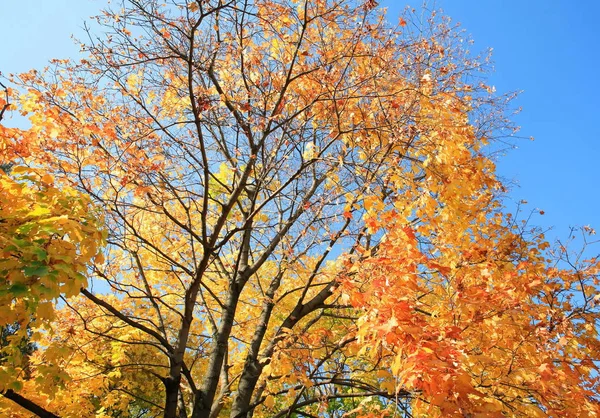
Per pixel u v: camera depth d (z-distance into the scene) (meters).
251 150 5.29
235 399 5.34
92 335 6.21
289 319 5.69
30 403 3.68
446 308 3.97
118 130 4.91
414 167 4.78
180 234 6.31
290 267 6.00
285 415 5.20
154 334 4.65
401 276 3.39
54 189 3.04
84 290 4.17
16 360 3.18
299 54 4.95
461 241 4.86
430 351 2.72
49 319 2.71
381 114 4.96
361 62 4.97
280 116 5.22
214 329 6.11
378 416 3.73
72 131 4.46
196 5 4.34
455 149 4.34
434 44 4.95
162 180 5.00
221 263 6.38
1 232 2.71
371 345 3.31
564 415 3.27
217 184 6.62
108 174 4.78
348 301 3.56
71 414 5.11
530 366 3.61
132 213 5.36
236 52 5.30
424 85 4.81
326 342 5.33
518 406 3.60
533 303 4.41
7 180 2.91
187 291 5.02
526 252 5.46
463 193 4.26
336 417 8.62
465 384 2.67
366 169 4.71
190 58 4.35
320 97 5.12
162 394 9.73
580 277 5.05
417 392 3.67
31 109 4.26
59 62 4.51
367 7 4.47
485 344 3.92
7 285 2.58
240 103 5.15
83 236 2.96
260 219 6.79
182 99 5.43
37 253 2.48
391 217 3.89
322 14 4.53
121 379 8.38
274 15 4.64
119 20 4.37
